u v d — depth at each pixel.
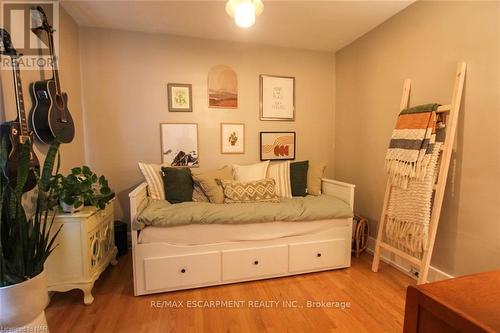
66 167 2.09
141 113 2.60
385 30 2.34
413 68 2.07
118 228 2.46
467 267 1.73
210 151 2.79
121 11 2.16
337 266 2.24
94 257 1.82
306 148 3.09
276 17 2.27
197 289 1.95
